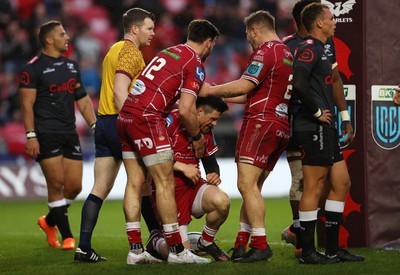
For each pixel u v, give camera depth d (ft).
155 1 226.99
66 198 98.63
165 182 72.54
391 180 88.28
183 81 72.69
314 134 72.02
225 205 74.54
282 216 135.64
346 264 71.20
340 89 80.43
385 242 88.38
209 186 76.54
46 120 94.02
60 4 224.74
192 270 67.87
